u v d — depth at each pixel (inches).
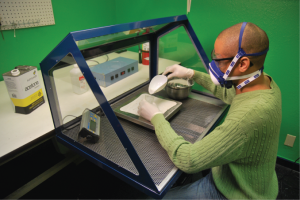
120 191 71.7
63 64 39.0
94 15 93.0
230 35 30.9
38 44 74.5
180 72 56.7
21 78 46.8
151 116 41.1
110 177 77.4
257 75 32.7
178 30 77.4
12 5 62.7
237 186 39.0
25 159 81.7
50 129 44.7
